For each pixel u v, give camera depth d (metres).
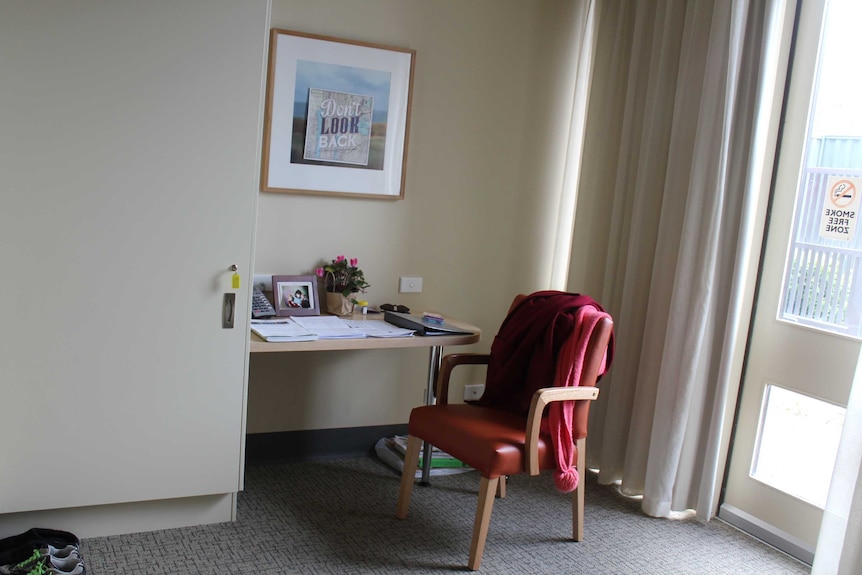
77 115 2.31
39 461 2.44
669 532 3.03
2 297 2.30
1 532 2.47
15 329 2.33
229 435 2.70
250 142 2.54
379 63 3.30
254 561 2.54
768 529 3.00
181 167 2.46
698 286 2.98
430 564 2.63
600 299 3.57
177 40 2.39
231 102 2.49
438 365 3.25
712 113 2.94
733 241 2.97
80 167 2.33
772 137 2.96
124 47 2.33
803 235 2.92
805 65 2.90
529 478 3.49
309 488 3.17
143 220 2.44
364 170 3.35
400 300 3.56
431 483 3.32
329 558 2.61
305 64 3.17
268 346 2.71
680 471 3.13
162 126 2.42
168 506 2.70
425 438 2.84
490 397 3.03
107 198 2.38
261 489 3.12
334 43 3.20
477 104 3.56
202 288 2.55
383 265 3.49
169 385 2.57
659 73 3.20
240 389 2.68
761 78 2.85
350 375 3.53
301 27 3.16
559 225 3.73
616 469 3.43
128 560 2.48
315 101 3.21
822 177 2.85
